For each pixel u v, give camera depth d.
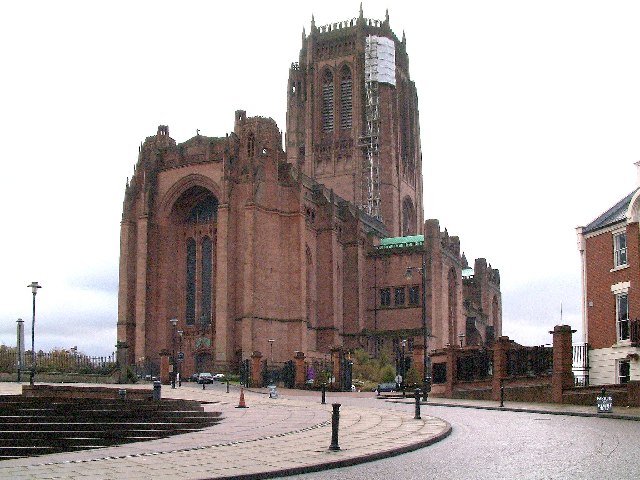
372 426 36.03
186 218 125.69
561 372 52.44
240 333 112.44
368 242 145.25
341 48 173.12
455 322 148.50
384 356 124.50
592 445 27.52
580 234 57.53
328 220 130.12
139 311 119.06
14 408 35.91
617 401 47.19
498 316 181.50
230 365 111.00
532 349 62.25
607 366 53.91
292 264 117.62
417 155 184.88
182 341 121.88
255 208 114.06
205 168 120.69
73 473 22.05
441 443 29.56
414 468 23.02
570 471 21.64
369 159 167.88
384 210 166.25
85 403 39.94
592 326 55.94
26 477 21.30
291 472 22.44
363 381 105.31
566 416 42.31
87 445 31.06
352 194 167.00
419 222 183.25
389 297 140.00
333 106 171.38
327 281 129.25
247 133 117.31
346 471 22.92
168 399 47.88
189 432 34.56
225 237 113.44
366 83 170.38
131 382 85.06
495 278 181.75
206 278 123.06
